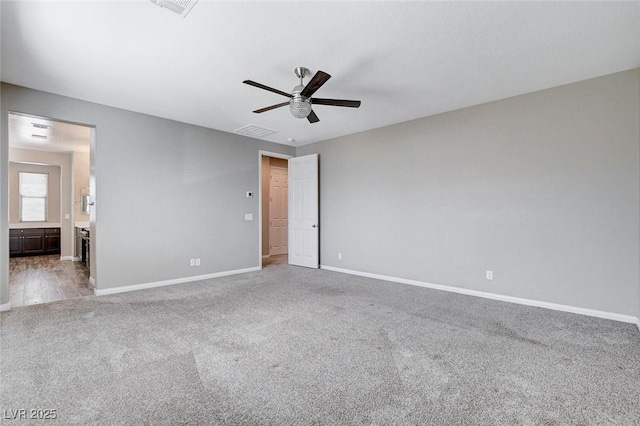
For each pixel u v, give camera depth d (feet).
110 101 12.77
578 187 10.96
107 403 5.87
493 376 6.88
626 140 10.12
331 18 7.42
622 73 10.18
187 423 5.37
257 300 12.57
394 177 16.10
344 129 17.12
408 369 7.16
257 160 19.16
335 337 8.91
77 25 7.61
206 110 13.89
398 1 6.83
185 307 11.61
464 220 13.67
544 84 11.23
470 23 7.63
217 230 17.07
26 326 9.61
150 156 14.49
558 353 7.97
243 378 6.76
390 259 16.25
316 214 19.52
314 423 5.39
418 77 10.62
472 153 13.43
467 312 11.13
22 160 21.91
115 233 13.48
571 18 7.41
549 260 11.55
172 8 7.00
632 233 10.05
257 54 9.09
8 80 10.69
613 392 6.30
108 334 9.04
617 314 10.29
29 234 25.18
